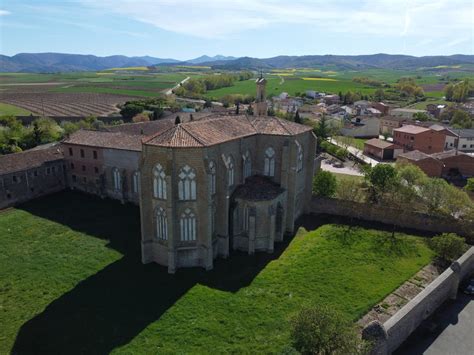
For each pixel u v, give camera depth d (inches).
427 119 6889.8
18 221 2454.5
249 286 1697.8
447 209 2439.7
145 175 1824.6
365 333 1224.2
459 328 1469.0
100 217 2539.4
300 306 1546.5
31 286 1711.4
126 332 1406.3
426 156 3897.6
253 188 2111.2
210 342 1358.3
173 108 6604.3
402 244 2116.1
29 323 1460.4
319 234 2239.2
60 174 3127.5
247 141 2174.0
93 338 1375.5
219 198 1898.4
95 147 2878.9
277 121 2319.1
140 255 2000.5
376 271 1820.9
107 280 1755.7
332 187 2662.4
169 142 1740.9
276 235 2164.1
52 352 1311.5
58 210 2669.8
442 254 1932.8
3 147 3764.8
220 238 1952.5
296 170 2193.7
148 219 1875.0
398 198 2605.8
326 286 1689.2
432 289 1515.7
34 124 4512.8
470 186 3085.6
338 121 6363.2
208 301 1587.1
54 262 1927.9
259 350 1315.2
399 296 1625.2
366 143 5064.0
